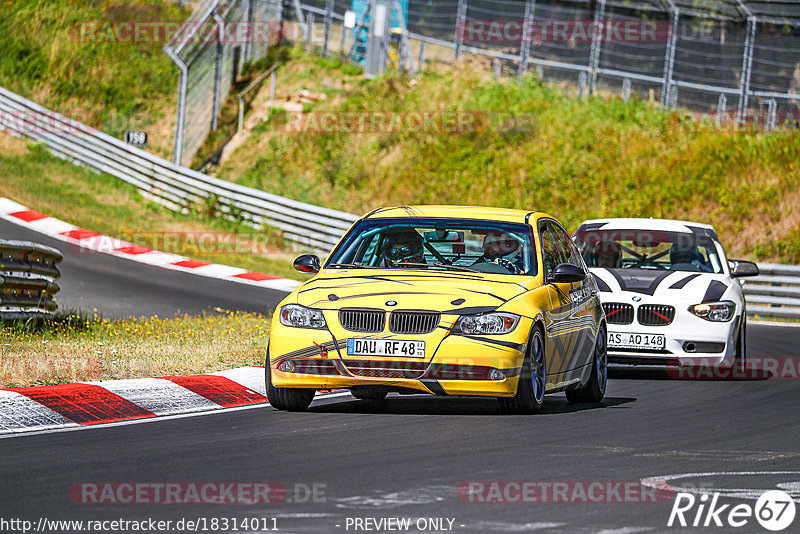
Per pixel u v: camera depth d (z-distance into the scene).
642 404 40.06
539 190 116.69
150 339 50.81
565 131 124.88
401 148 125.19
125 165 123.44
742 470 26.55
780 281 87.56
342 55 146.25
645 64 141.88
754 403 40.78
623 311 48.78
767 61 138.75
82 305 66.81
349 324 34.09
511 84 136.38
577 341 38.88
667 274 50.41
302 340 34.19
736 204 113.25
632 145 122.25
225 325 57.22
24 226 100.38
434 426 32.50
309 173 124.50
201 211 115.44
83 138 127.19
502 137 124.56
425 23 151.50
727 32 140.50
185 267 91.94
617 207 114.31
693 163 118.88
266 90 138.38
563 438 30.77
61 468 25.14
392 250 37.75
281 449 28.11
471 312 33.94
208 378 40.03
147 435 30.27
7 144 129.12
